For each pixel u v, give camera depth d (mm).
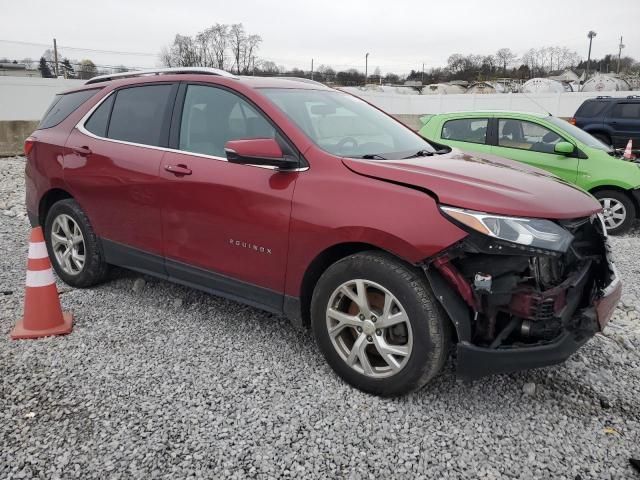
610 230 7738
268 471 2506
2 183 9750
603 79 33094
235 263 3549
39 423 2812
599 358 3682
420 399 3092
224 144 3643
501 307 2795
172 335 3846
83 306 4340
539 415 2988
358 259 3008
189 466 2523
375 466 2557
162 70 4270
